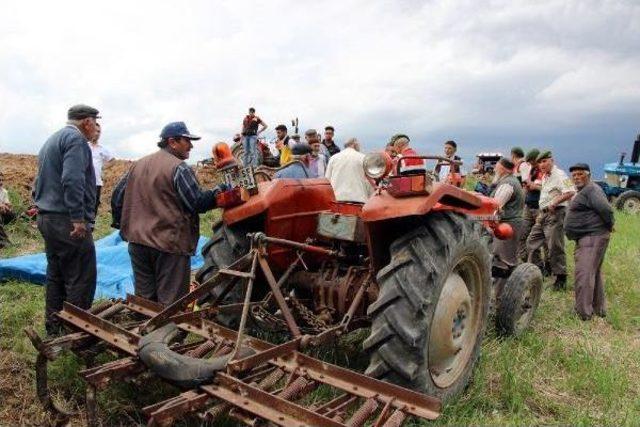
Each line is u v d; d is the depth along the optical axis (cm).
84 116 414
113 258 635
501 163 617
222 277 316
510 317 462
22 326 438
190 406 247
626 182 1808
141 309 350
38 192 411
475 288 372
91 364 329
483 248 363
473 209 365
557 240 696
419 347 298
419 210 303
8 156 1379
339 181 712
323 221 365
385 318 302
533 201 822
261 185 382
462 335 351
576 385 390
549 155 726
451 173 375
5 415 315
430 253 313
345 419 292
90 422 280
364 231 358
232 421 294
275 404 239
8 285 532
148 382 322
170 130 401
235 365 260
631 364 446
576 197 587
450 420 323
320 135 1010
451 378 343
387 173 328
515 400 346
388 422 243
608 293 674
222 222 391
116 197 435
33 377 351
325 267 389
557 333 515
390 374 303
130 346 295
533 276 477
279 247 381
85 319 325
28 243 754
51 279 421
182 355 277
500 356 414
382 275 312
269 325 358
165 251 392
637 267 806
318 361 284
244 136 1245
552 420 344
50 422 309
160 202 392
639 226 1320
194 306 403
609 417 348
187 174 391
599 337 518
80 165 396
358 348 404
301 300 384
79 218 394
